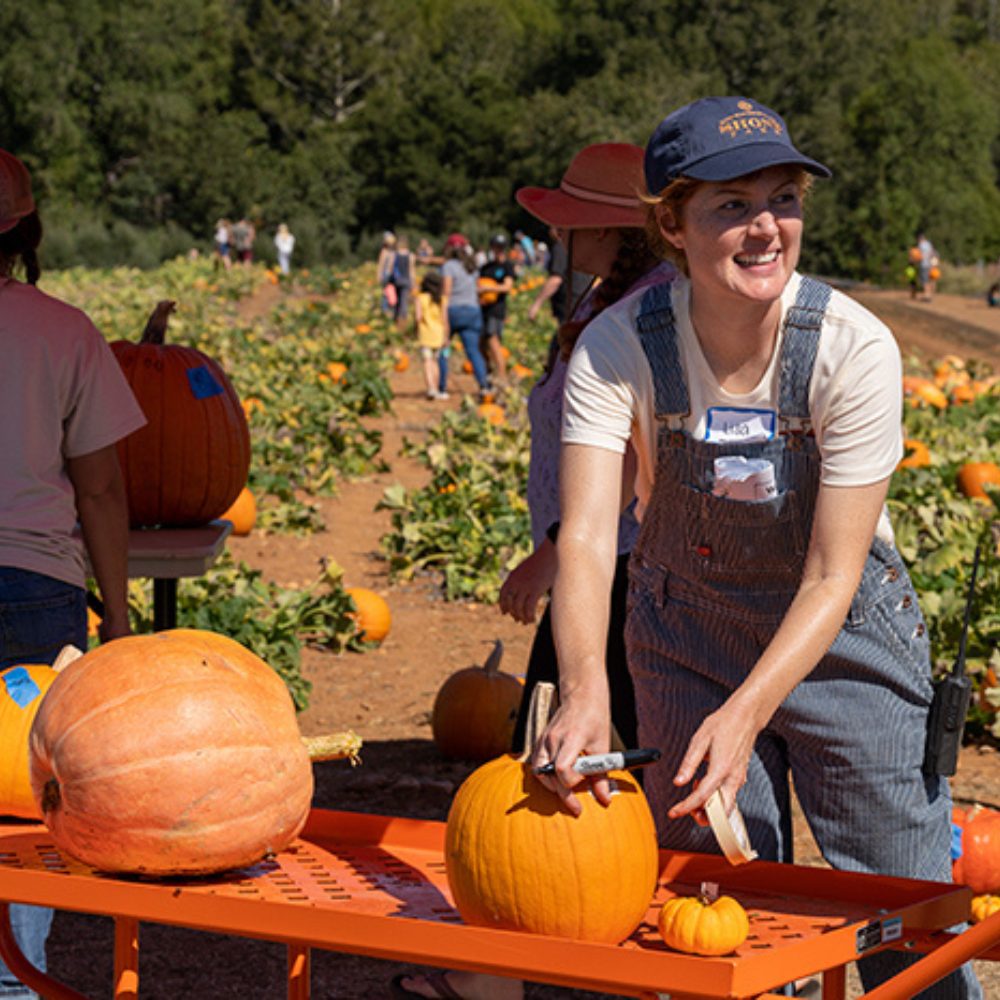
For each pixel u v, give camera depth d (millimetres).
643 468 3561
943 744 3543
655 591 3645
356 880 3234
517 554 11383
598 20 100125
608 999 4742
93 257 74625
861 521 3217
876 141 96750
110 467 4449
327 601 9570
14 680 3764
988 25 146875
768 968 2576
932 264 56438
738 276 3131
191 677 3160
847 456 3227
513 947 2639
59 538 4312
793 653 3105
